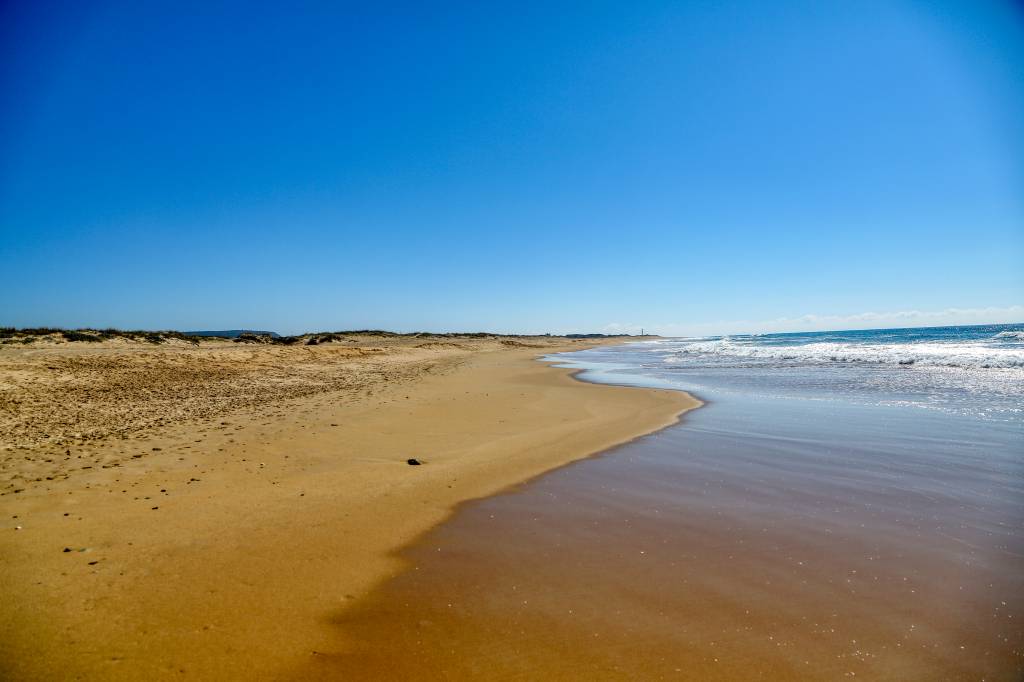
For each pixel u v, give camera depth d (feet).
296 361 99.19
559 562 16.51
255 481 24.02
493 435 36.22
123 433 33.19
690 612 13.42
